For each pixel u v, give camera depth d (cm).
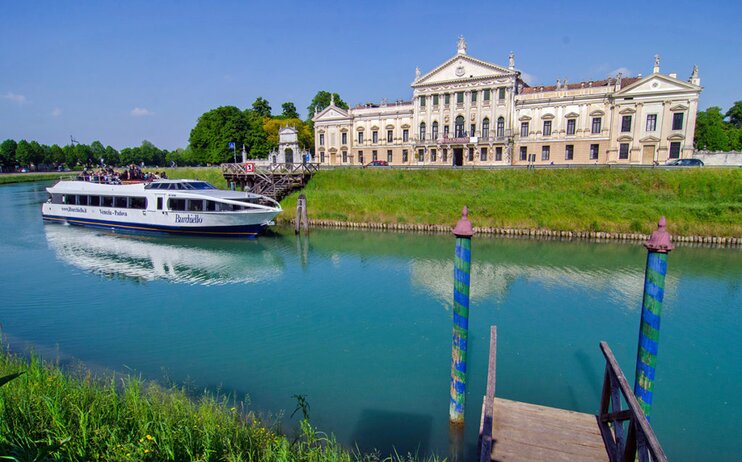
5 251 2652
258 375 1158
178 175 5116
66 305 1711
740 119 8394
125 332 1447
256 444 674
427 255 2562
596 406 1023
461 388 905
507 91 5962
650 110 5200
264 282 2038
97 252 2645
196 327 1489
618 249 2703
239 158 7700
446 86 6341
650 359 689
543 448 706
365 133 7156
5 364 912
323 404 1018
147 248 2758
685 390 1115
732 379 1170
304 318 1580
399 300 1775
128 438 612
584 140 5612
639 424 552
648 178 3728
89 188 3388
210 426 681
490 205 3372
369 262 2406
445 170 4434
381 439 887
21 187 6738
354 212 3628
